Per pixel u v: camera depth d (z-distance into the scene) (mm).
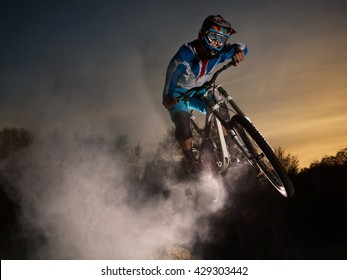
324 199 21406
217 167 4891
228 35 4664
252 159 4312
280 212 18688
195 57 4742
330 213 20547
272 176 4406
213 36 4590
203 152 4945
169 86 4699
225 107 4668
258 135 4125
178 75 4703
